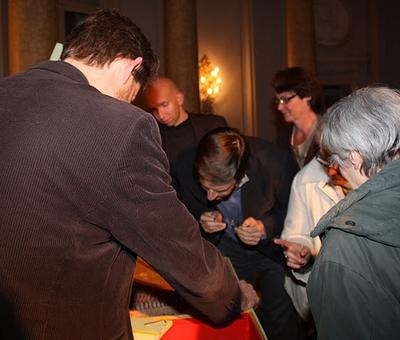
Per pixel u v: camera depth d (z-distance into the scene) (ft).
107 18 3.56
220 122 9.59
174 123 9.25
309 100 8.05
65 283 2.97
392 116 3.21
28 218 2.85
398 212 2.99
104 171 2.90
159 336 4.00
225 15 23.45
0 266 2.90
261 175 6.51
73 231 2.91
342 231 3.14
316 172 5.84
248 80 23.62
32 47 13.03
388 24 27.99
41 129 2.90
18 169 2.85
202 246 3.43
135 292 4.70
